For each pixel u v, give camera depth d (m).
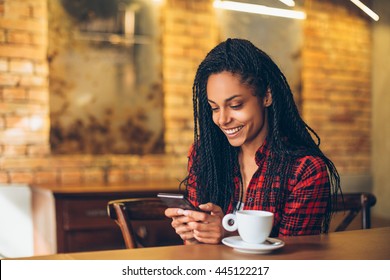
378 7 4.46
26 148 3.27
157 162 3.60
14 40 3.22
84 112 3.38
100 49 3.40
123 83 3.48
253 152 1.53
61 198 2.73
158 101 3.59
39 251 3.11
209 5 3.74
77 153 3.38
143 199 1.56
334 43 4.27
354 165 4.39
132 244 1.46
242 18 3.86
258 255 1.06
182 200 1.23
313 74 4.17
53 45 3.30
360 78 4.41
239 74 1.37
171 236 2.95
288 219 1.38
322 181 1.38
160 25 3.56
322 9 4.20
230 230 1.18
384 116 4.37
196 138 1.64
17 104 3.24
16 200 3.26
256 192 1.49
